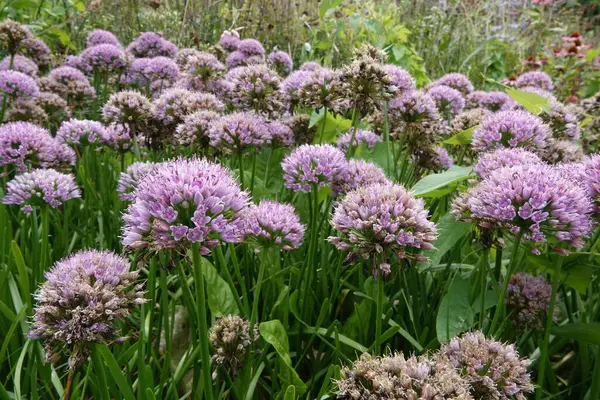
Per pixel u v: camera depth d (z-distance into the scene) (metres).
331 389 2.12
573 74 8.10
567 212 2.05
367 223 2.14
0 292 2.66
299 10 9.00
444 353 2.07
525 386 1.98
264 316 2.76
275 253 2.92
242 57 6.28
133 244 1.79
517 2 12.73
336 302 3.16
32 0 7.22
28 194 2.79
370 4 8.14
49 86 5.50
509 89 3.24
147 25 8.41
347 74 3.26
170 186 1.74
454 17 10.05
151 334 2.46
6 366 2.65
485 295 2.60
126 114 3.72
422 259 2.20
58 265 2.07
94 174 4.16
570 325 2.38
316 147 2.85
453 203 2.43
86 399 2.63
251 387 2.31
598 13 15.65
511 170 2.21
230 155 3.64
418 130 3.67
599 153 2.54
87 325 1.81
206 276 2.53
